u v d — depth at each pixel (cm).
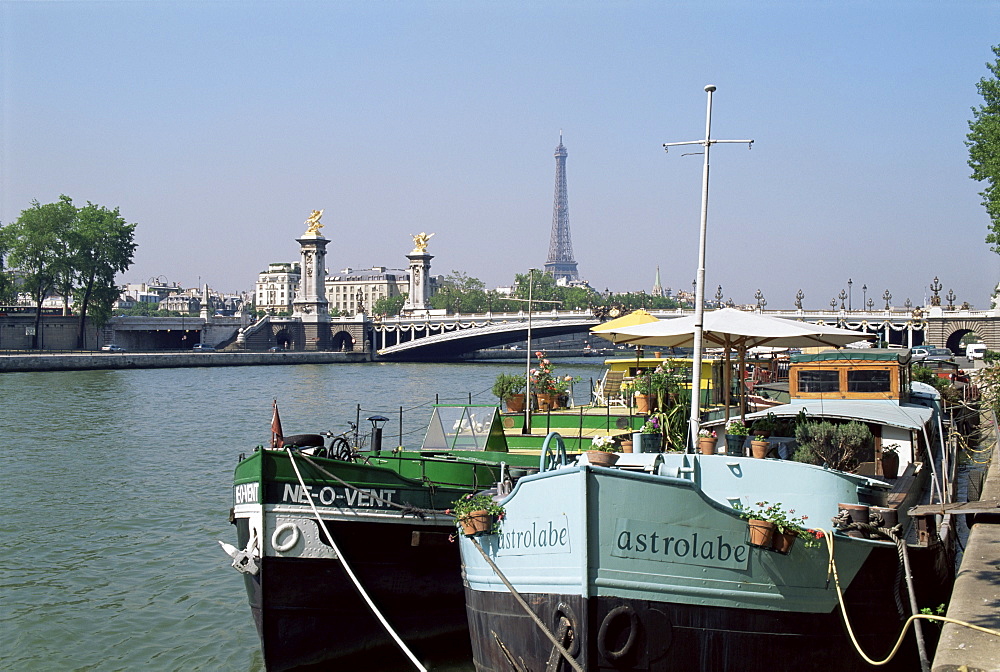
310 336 14738
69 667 1623
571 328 11919
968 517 1956
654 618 1155
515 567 1253
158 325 13638
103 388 7562
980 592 1236
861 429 1590
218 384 8325
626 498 1148
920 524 1413
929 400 2141
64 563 2233
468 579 1377
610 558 1152
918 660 1340
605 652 1155
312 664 1562
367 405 6281
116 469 3556
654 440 1447
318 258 15075
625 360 2592
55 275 11638
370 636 1605
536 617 1211
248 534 1541
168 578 2117
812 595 1201
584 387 7262
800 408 1781
